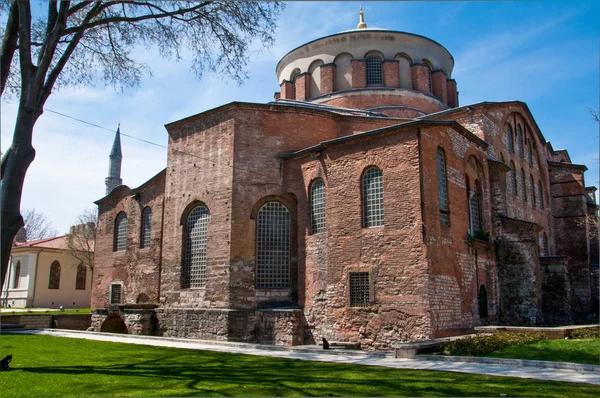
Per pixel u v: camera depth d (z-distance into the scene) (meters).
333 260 24.17
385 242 22.41
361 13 41.62
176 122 31.72
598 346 17.19
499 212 28.00
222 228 27.77
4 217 13.29
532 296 26.11
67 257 58.97
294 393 10.54
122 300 36.12
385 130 23.08
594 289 39.66
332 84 37.47
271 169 28.42
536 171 39.44
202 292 28.11
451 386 11.30
